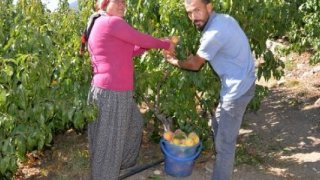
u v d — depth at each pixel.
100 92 3.67
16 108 3.48
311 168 4.49
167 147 4.21
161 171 4.46
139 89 4.30
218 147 3.87
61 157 4.76
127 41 3.54
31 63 3.29
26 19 3.62
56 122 4.11
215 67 3.73
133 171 4.41
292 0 5.08
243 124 5.51
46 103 3.56
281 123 5.49
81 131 5.12
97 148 3.83
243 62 3.61
